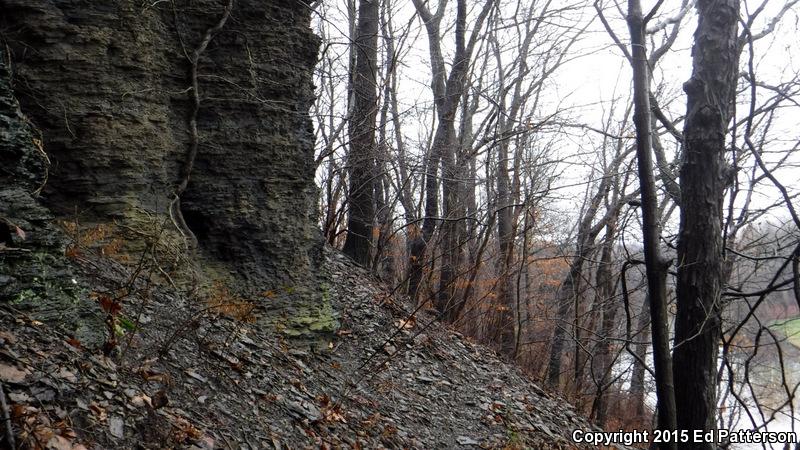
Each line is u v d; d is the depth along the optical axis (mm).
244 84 6844
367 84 12641
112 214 5766
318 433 5402
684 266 5680
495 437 7699
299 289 7191
